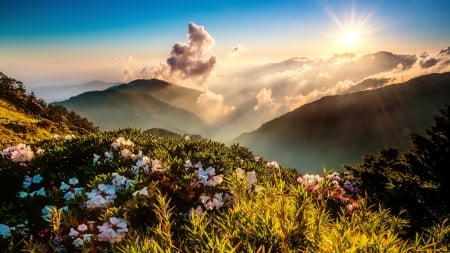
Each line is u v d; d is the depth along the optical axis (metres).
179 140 12.98
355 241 2.53
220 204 7.15
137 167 8.90
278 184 3.05
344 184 12.12
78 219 6.67
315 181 10.16
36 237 6.41
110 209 6.62
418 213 10.41
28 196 7.89
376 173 13.91
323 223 3.07
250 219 3.11
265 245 2.91
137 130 14.35
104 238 5.71
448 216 8.70
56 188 8.36
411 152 17.98
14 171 9.41
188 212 7.11
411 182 13.18
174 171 9.05
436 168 16.00
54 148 10.66
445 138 17.16
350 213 6.68
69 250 5.76
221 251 2.54
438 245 3.02
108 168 9.59
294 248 2.83
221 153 11.98
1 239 6.17
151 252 2.68
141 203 6.82
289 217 3.09
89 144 11.18
